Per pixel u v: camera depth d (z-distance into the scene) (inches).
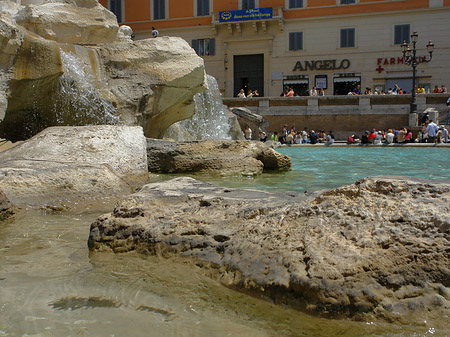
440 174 317.7
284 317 73.2
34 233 125.3
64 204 160.4
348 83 1413.6
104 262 99.3
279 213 98.2
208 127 663.1
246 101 1170.6
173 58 357.7
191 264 94.3
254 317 73.1
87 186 173.3
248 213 102.0
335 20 1398.9
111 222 112.8
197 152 291.7
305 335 67.4
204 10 1492.4
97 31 359.3
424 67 1337.4
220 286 85.2
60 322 69.7
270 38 1439.5
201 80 375.2
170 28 1518.2
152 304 77.4
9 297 79.3
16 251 107.8
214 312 74.7
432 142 849.5
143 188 139.4
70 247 111.5
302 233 88.3
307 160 457.4
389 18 1355.8
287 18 1434.5
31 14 327.3
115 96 323.3
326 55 1413.6
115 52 340.8
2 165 176.7
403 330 68.9
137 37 1544.0
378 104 1093.1
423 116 995.3
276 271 81.4
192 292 82.6
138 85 337.1
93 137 212.1
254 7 1451.8
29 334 65.3
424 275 75.2
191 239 99.5
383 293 73.7
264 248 88.1
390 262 77.0
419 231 81.0
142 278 89.4
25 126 308.7
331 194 99.1
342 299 73.3
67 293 81.6
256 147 313.0
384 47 1368.1
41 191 162.2
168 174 282.5
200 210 110.9
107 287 84.6
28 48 265.7
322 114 1121.4
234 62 1499.8
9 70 259.4
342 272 75.9
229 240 95.0
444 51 1320.1
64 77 294.2
